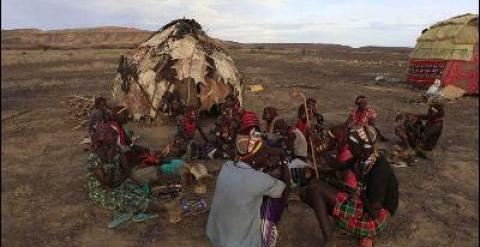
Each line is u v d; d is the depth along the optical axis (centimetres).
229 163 527
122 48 4897
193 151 866
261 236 515
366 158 498
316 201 521
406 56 4397
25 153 918
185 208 634
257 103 1539
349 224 520
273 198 523
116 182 602
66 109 1358
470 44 1717
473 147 977
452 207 669
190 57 1182
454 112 1423
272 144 761
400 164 843
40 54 3503
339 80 2266
